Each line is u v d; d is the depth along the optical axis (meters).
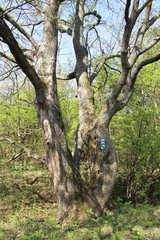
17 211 5.87
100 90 9.01
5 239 4.05
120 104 5.69
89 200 5.23
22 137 11.54
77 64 6.91
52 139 5.21
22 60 4.38
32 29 7.19
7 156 13.62
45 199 7.02
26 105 10.97
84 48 7.14
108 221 4.79
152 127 7.18
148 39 9.94
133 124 7.00
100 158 5.51
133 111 6.98
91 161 5.74
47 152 5.38
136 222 4.70
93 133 5.69
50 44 5.89
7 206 6.23
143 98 7.86
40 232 4.26
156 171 7.60
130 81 5.83
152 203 6.82
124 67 4.98
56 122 5.26
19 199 6.83
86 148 5.92
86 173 6.22
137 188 7.00
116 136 7.31
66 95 11.82
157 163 7.35
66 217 4.95
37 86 5.07
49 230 4.44
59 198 5.10
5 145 12.35
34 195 7.34
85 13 7.71
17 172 10.09
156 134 6.80
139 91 8.42
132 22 4.40
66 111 11.59
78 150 6.01
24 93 10.80
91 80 6.96
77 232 4.18
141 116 6.69
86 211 5.07
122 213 5.40
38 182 8.82
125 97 5.79
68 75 7.04
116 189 7.31
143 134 6.96
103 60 7.29
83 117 6.09
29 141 11.85
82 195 5.20
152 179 7.16
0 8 4.14
